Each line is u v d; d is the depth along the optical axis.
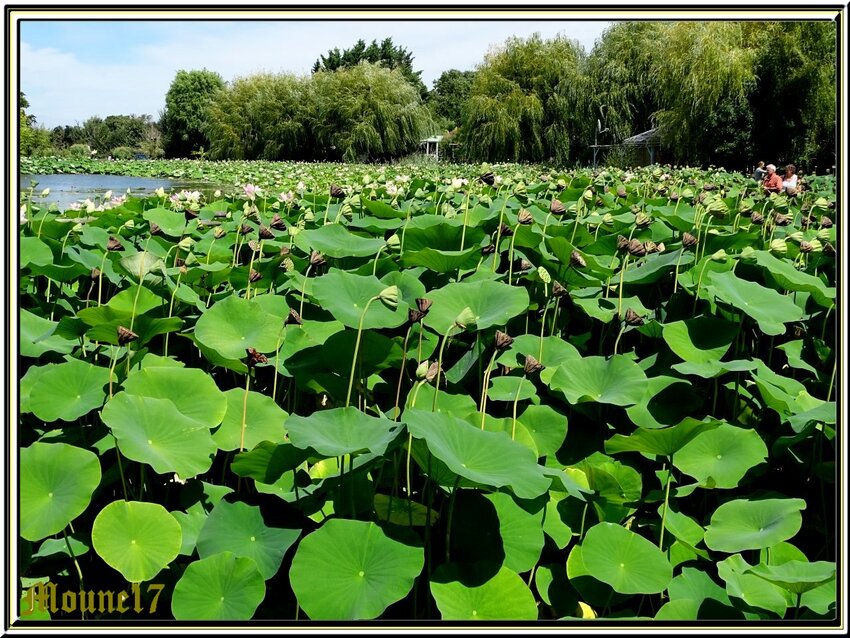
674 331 2.55
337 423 1.80
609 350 2.99
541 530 1.78
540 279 2.82
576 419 2.37
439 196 5.03
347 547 1.57
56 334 2.26
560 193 5.12
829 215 4.67
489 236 3.42
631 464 2.27
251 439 2.04
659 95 24.16
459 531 1.77
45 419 2.00
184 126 58.78
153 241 3.54
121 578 1.90
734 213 4.15
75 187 15.96
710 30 20.97
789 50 19.84
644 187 6.95
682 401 2.31
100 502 2.04
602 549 1.76
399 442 1.62
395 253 3.28
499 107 29.23
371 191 5.07
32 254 2.91
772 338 2.82
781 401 2.17
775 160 20.78
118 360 2.34
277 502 1.83
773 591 1.78
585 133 29.02
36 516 1.66
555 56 29.98
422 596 1.79
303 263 3.16
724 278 2.64
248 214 3.70
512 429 2.06
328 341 2.14
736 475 2.01
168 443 1.78
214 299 2.97
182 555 1.84
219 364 2.32
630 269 3.16
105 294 3.52
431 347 2.43
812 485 2.28
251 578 1.61
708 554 1.97
